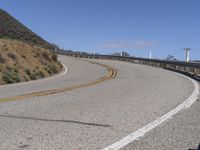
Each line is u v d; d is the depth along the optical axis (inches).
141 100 535.5
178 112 434.6
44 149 271.7
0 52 1250.6
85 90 680.4
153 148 279.0
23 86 845.8
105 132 327.6
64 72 1478.8
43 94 609.3
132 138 307.7
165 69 1540.4
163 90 674.2
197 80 925.8
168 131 335.6
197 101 527.2
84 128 342.0
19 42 1510.8
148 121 378.6
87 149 273.4
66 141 294.7
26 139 298.8
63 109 446.9
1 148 272.2
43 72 1334.9
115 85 789.2
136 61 2375.7
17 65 1234.6
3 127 341.7
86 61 2303.2
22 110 436.5
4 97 571.5
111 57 2955.2
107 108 458.0
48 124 356.8
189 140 304.0
